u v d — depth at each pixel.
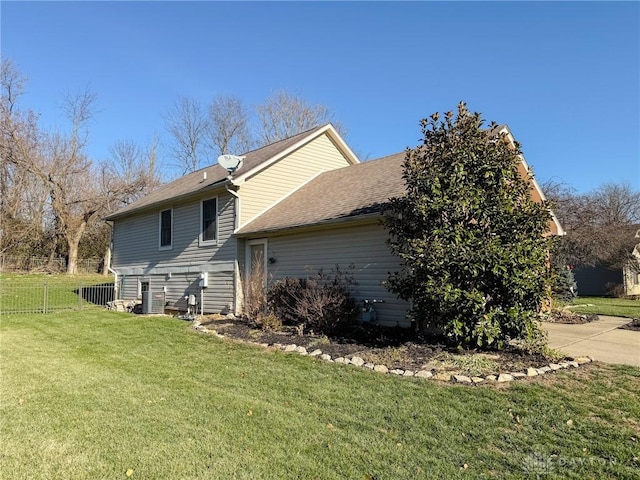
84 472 3.28
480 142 6.86
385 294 9.02
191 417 4.41
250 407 4.70
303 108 33.38
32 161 27.50
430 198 6.75
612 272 22.50
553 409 4.41
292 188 14.06
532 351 6.72
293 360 6.83
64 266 28.77
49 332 10.00
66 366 6.70
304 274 10.80
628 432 3.86
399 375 5.81
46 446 3.73
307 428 4.09
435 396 4.89
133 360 7.09
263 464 3.38
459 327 6.32
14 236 28.17
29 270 27.42
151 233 16.38
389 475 3.19
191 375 6.11
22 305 16.05
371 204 9.57
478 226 6.69
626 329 9.64
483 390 5.03
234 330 9.70
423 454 3.53
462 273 6.36
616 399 4.68
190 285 14.11
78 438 3.90
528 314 6.47
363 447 3.67
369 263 9.36
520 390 5.00
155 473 3.26
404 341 7.68
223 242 12.88
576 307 14.47
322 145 15.26
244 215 12.58
